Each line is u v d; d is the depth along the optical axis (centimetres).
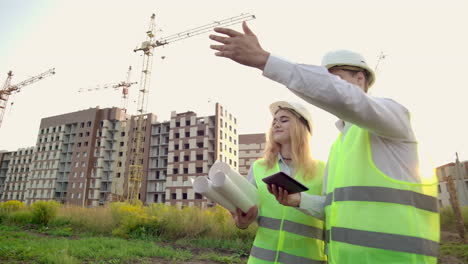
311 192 188
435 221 109
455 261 780
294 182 124
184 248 877
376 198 109
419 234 101
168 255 721
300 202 153
